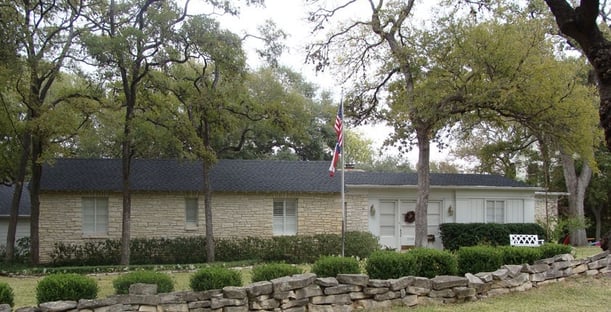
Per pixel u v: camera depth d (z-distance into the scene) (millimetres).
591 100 21469
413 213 25312
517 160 36969
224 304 9031
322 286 9742
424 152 20875
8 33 17797
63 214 22219
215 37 19703
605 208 36344
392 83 22375
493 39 18750
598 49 6078
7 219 26281
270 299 9281
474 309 9922
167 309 8773
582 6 6133
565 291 11328
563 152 26531
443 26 20125
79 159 24000
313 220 24172
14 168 22281
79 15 19719
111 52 18297
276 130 23766
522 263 12047
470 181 26500
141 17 19609
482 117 20828
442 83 19266
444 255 11234
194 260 22109
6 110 19469
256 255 22422
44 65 19234
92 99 20828
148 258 21828
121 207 22688
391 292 10164
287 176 24781
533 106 19266
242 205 23641
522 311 9781
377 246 22734
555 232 25062
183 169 24234
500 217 26281
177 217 23094
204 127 22078
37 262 20547
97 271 18438
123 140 20312
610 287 11664
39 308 8109
